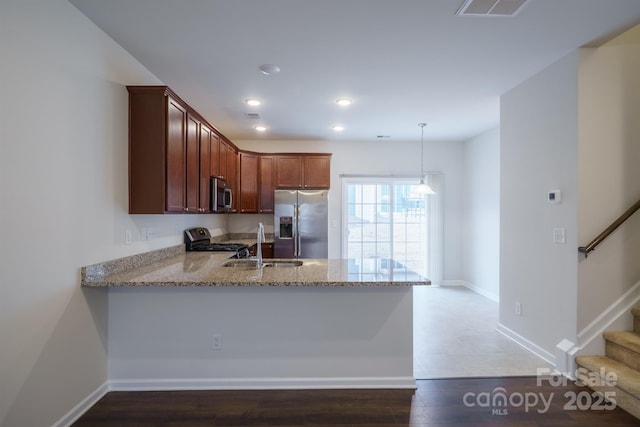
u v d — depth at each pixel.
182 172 2.82
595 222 2.53
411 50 2.53
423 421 2.06
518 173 3.21
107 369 2.39
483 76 3.02
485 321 3.91
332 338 2.45
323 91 3.36
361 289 2.45
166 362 2.42
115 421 2.05
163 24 2.17
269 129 4.87
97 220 2.20
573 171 2.56
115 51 2.38
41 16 1.74
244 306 2.43
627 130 2.53
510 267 3.35
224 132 5.04
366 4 1.97
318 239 5.12
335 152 5.65
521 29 2.25
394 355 2.46
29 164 1.68
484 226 5.10
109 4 1.95
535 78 2.97
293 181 5.26
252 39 2.37
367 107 3.86
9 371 1.62
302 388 2.44
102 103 2.24
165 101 2.51
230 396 2.34
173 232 3.47
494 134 4.80
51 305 1.85
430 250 5.72
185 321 2.42
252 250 4.95
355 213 5.74
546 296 2.85
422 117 4.25
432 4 1.97
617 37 2.53
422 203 5.80
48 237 1.81
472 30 2.26
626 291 2.54
